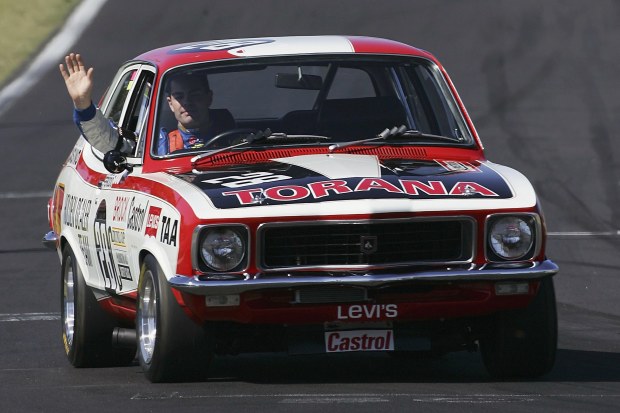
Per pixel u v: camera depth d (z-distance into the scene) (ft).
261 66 91.81
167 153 87.56
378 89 92.53
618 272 141.49
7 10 349.41
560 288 133.69
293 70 91.66
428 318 78.79
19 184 207.92
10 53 316.81
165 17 344.08
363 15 338.34
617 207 180.65
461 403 72.08
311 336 79.15
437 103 92.73
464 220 77.97
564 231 165.99
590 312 121.29
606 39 304.50
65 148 234.99
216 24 336.08
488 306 78.43
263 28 330.34
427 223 78.02
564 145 222.89
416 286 77.56
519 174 83.76
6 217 183.93
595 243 157.89
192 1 357.41
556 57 292.81
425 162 85.87
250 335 81.25
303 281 75.72
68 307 101.45
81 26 338.54
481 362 92.63
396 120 91.30
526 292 78.64
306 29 327.67
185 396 75.92
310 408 70.54
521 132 234.38
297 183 79.66
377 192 78.18
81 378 89.25
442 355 91.25
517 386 79.56
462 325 83.30
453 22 325.21
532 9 331.98
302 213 76.43
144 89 95.09
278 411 69.82
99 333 95.66
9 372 93.61
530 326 80.69
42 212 186.80
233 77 91.09
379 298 77.25
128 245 85.56
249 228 76.13
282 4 351.87
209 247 76.07
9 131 250.37
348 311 77.20
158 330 78.89
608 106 251.80
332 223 76.54
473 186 80.33
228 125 89.45
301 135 88.74
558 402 72.69
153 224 80.94
